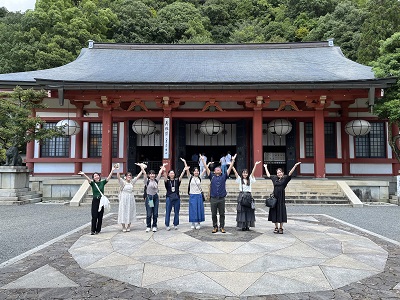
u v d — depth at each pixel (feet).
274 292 13.12
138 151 67.56
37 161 62.39
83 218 32.68
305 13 163.22
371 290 13.48
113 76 57.11
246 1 193.98
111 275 15.15
